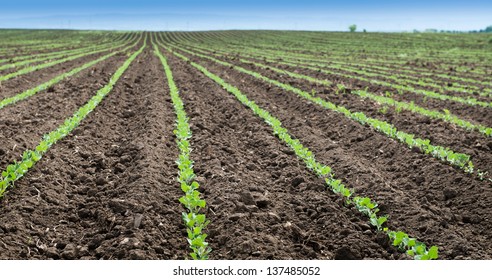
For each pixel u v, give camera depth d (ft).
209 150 27.76
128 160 26.58
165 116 37.14
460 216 21.20
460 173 24.75
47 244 17.83
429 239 18.66
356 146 31.48
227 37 269.03
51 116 35.50
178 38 264.11
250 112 39.14
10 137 28.43
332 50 155.63
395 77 68.54
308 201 21.81
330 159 27.76
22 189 21.30
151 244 17.34
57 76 62.44
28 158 24.38
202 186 22.85
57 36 264.52
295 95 47.24
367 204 20.20
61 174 23.91
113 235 18.01
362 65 93.71
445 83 62.44
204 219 18.61
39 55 107.14
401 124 35.73
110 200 20.31
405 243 17.60
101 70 67.36
